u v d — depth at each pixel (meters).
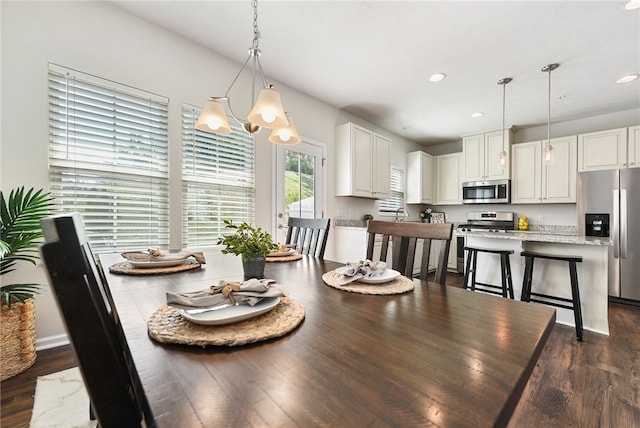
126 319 0.76
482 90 3.38
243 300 0.76
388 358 0.56
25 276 1.88
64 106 2.00
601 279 2.38
